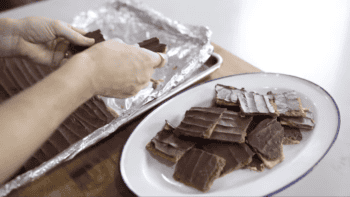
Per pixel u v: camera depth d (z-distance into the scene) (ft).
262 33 2.83
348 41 2.55
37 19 1.95
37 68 2.29
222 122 1.70
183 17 3.17
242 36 2.81
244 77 1.94
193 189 1.52
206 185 1.49
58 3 3.43
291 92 1.79
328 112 1.63
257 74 1.93
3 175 1.28
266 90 1.89
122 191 1.58
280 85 1.86
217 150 1.63
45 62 2.15
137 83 1.71
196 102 1.89
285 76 1.88
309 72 2.30
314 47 2.56
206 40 2.24
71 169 1.71
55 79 1.40
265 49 2.63
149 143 1.69
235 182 1.51
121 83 1.62
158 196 1.47
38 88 1.37
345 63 2.30
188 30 2.37
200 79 2.06
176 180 1.56
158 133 1.72
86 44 2.04
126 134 1.85
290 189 1.49
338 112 1.60
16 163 1.30
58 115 1.38
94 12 2.80
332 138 1.53
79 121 1.85
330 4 3.14
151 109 1.97
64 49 2.12
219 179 1.54
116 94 1.71
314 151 1.52
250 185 1.46
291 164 1.50
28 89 1.39
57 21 1.97
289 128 1.66
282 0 3.36
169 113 1.83
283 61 2.47
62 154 1.65
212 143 1.67
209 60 2.23
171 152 1.62
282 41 2.70
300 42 2.65
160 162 1.64
